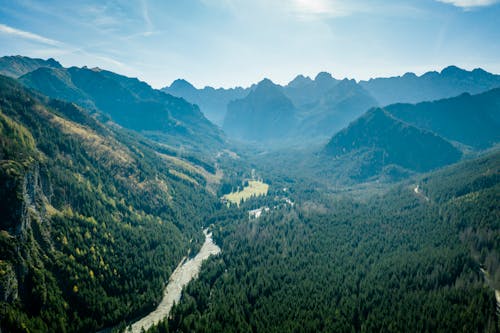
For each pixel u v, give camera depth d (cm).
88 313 16150
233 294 18250
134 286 18700
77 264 17688
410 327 14750
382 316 15700
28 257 15825
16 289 14550
